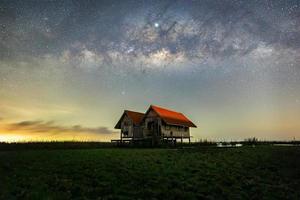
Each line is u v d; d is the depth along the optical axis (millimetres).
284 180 15203
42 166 17641
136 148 34812
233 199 11750
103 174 15242
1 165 17625
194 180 14461
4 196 10961
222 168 17953
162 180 14188
